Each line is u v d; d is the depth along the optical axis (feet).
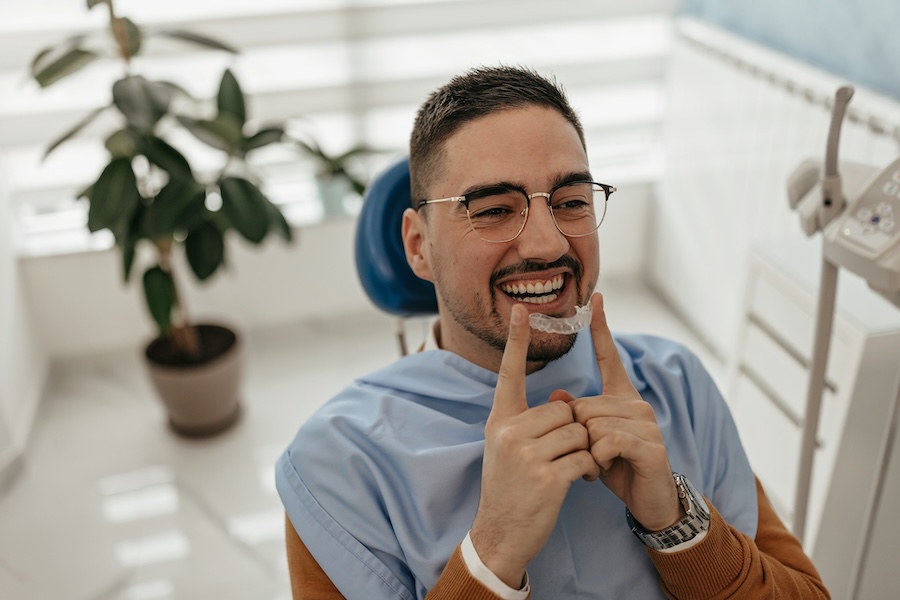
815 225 3.78
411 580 2.83
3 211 7.89
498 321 2.74
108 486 6.97
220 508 6.66
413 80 8.57
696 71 7.99
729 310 7.98
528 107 2.67
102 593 5.88
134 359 8.80
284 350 8.90
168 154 6.28
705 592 2.66
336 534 2.81
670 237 9.12
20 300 7.96
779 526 3.20
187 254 6.61
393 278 3.77
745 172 7.32
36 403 7.94
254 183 6.86
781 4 6.94
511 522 2.38
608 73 9.00
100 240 8.41
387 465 2.91
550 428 2.44
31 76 6.04
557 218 2.71
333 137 8.70
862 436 4.57
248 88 8.22
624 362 3.26
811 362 4.00
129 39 6.11
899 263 3.25
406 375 3.11
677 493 2.61
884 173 3.47
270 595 5.81
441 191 2.74
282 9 7.95
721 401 3.38
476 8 8.35
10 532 6.49
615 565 2.89
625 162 9.73
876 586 4.94
